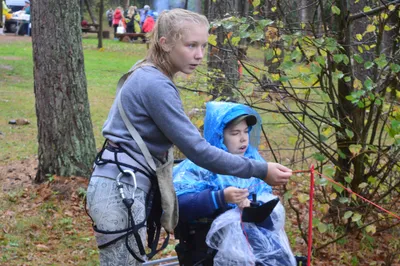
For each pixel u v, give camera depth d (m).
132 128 2.76
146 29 27.02
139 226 2.74
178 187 3.26
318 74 4.73
